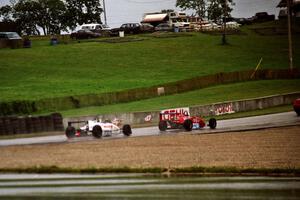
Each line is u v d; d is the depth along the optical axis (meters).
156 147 162.25
